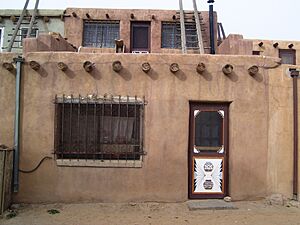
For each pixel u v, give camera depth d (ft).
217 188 24.17
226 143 24.32
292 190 23.80
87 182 23.17
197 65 23.76
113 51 39.32
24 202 22.91
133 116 23.79
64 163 23.09
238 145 23.77
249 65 24.16
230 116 24.11
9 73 23.49
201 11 40.68
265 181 23.81
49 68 23.47
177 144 23.53
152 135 23.48
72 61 23.56
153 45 40.91
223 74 23.97
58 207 22.38
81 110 23.63
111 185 23.21
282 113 24.17
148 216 20.72
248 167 23.75
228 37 26.84
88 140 23.58
